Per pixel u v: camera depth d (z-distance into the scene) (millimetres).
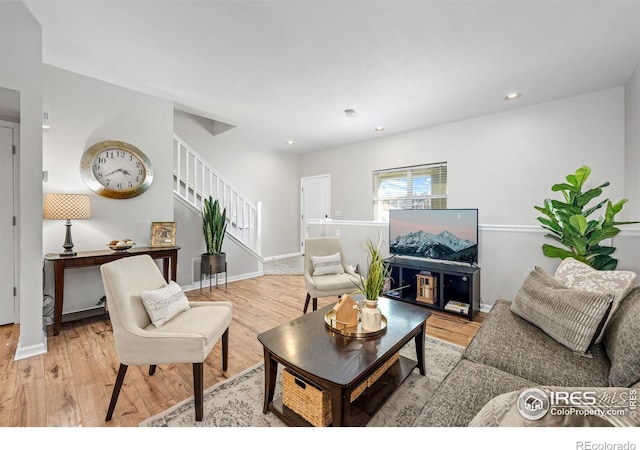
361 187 5652
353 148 5797
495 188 3922
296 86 3143
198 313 1933
